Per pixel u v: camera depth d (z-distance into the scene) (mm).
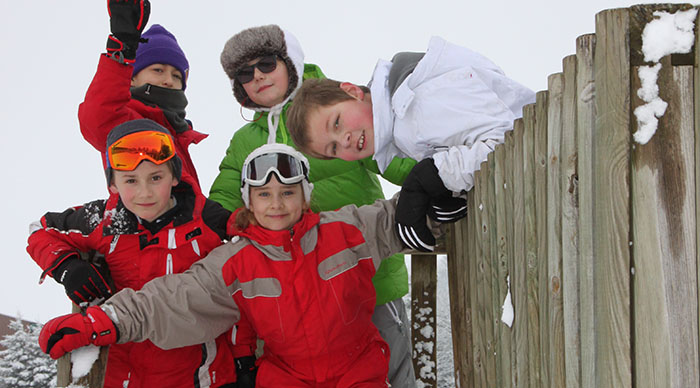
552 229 1579
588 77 1349
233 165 3307
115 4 2463
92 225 2359
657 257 1183
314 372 2412
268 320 2379
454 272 2771
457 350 2760
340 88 2449
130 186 2268
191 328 2273
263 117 3316
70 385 2080
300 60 3254
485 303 2256
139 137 2266
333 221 2518
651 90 1210
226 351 2555
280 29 3189
